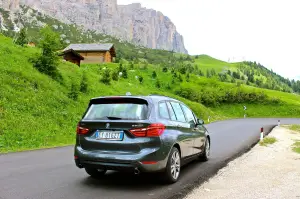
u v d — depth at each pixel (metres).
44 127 18.95
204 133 9.73
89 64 79.25
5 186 6.63
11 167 8.87
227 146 14.41
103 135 6.55
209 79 94.69
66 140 17.31
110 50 93.75
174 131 7.12
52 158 10.68
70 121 22.19
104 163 6.39
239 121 44.91
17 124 17.61
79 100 28.16
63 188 6.53
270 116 73.31
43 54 31.11
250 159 10.55
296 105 79.94
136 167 6.16
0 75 23.81
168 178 6.81
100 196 5.96
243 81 197.50
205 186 6.78
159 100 7.23
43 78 28.05
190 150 8.20
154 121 6.47
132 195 6.03
